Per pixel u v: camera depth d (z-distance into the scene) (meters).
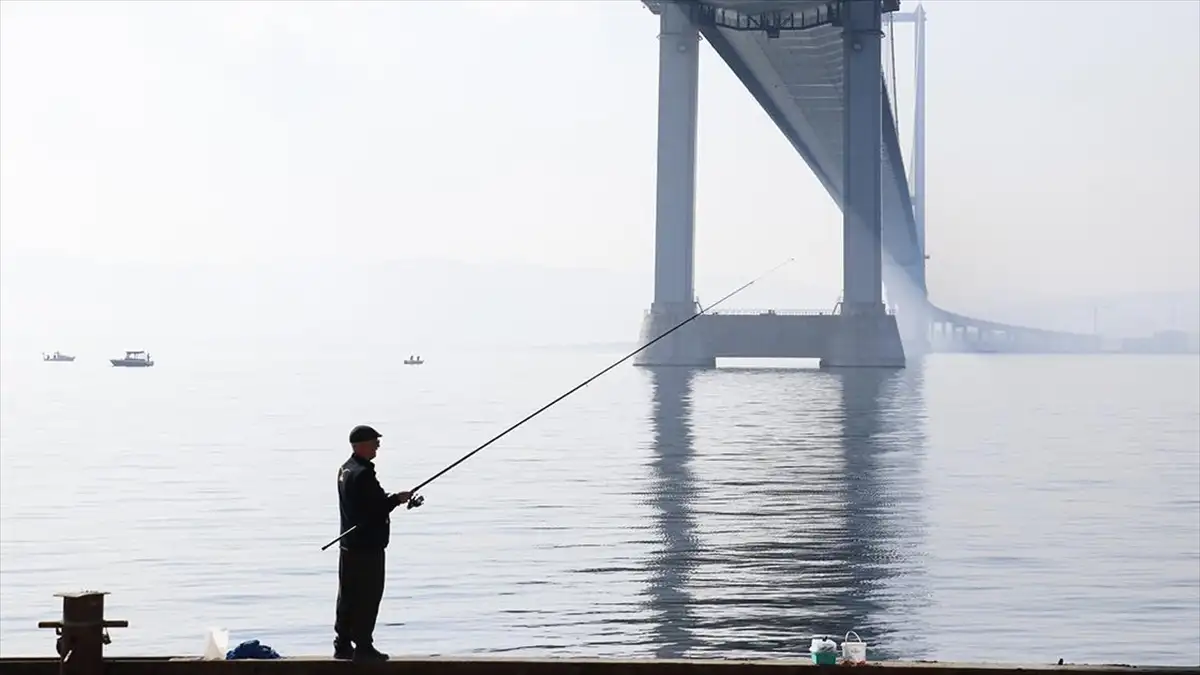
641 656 32.28
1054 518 57.81
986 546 49.12
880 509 60.47
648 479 73.81
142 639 34.19
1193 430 122.94
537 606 37.72
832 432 114.75
